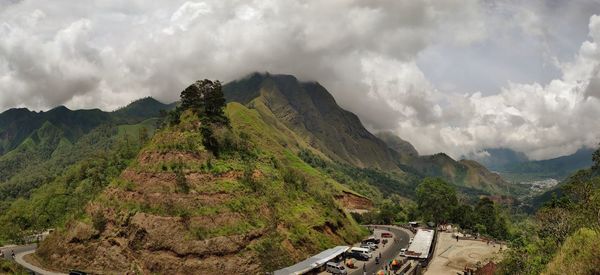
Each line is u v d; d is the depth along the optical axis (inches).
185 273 3373.5
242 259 3503.9
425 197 7485.2
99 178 6628.9
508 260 3152.1
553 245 2883.9
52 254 3978.8
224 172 4217.5
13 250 5024.6
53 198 6943.9
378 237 5639.8
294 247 3941.9
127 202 3937.0
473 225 6835.6
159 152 4256.9
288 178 4928.6
